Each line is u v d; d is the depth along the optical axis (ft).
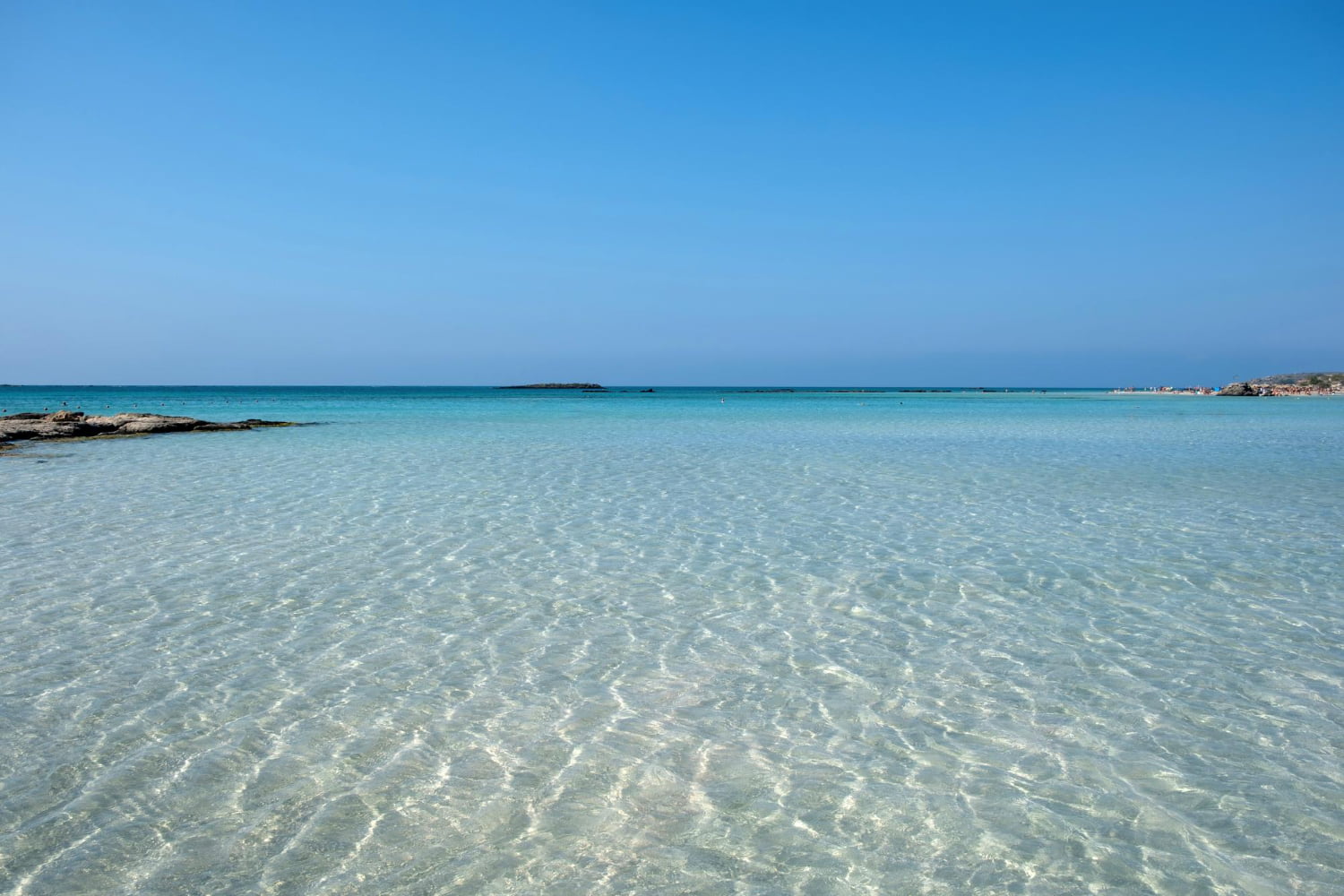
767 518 48.96
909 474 70.79
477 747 19.76
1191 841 16.10
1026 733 20.58
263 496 56.95
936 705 22.20
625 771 18.67
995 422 161.89
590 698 22.58
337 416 191.31
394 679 23.82
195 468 75.10
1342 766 18.94
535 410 226.17
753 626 28.60
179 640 27.02
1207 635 27.68
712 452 92.02
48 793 17.65
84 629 28.04
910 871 15.21
